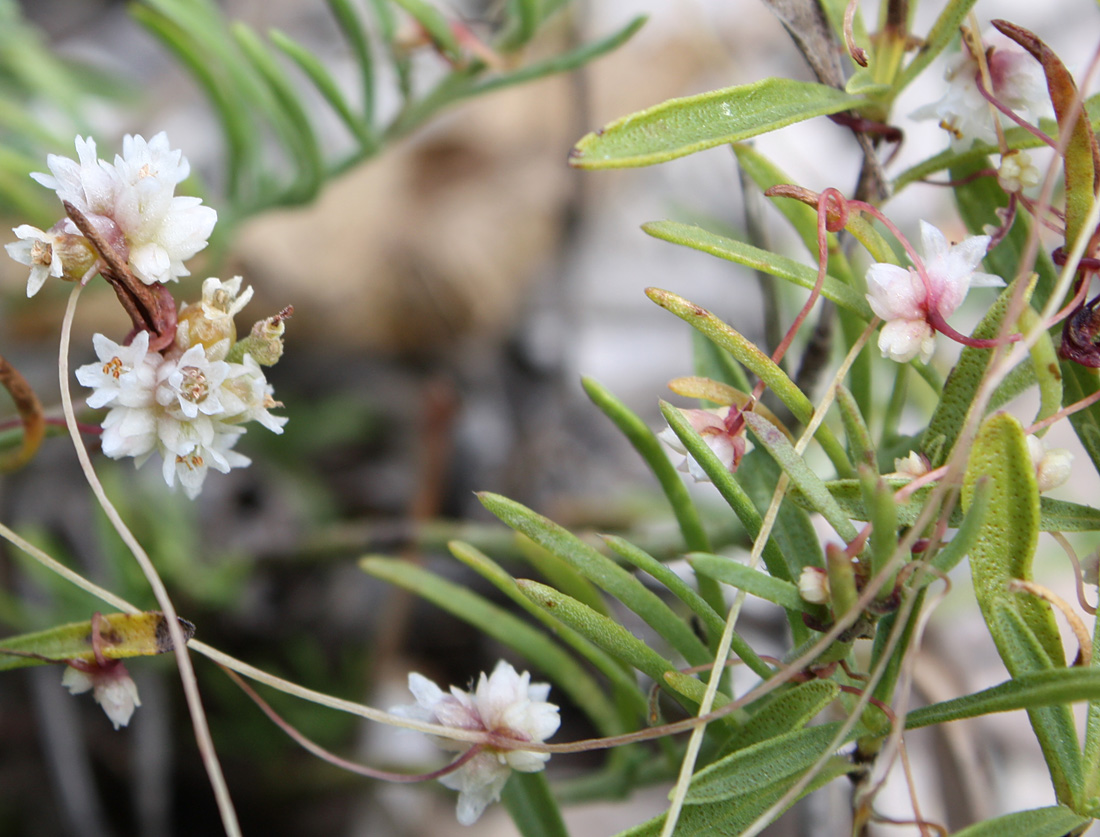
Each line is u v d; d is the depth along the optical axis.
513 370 0.34
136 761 0.24
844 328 0.15
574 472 0.32
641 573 0.20
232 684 0.25
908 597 0.13
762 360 0.14
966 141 0.15
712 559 0.13
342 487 0.31
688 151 0.14
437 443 0.25
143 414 0.14
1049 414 0.14
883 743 0.14
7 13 0.22
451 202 0.35
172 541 0.24
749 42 0.40
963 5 0.14
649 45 0.39
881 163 0.15
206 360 0.14
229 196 0.21
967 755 0.19
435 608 0.28
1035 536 0.13
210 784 0.25
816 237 0.15
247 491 0.30
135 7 0.18
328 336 0.34
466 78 0.19
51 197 0.21
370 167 0.35
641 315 0.36
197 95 0.36
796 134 0.39
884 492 0.13
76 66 0.26
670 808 0.13
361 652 0.27
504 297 0.35
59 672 0.24
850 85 0.14
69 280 0.14
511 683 0.14
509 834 0.25
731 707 0.14
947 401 0.14
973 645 0.28
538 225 0.35
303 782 0.25
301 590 0.28
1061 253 0.14
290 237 0.33
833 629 0.13
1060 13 0.40
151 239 0.14
